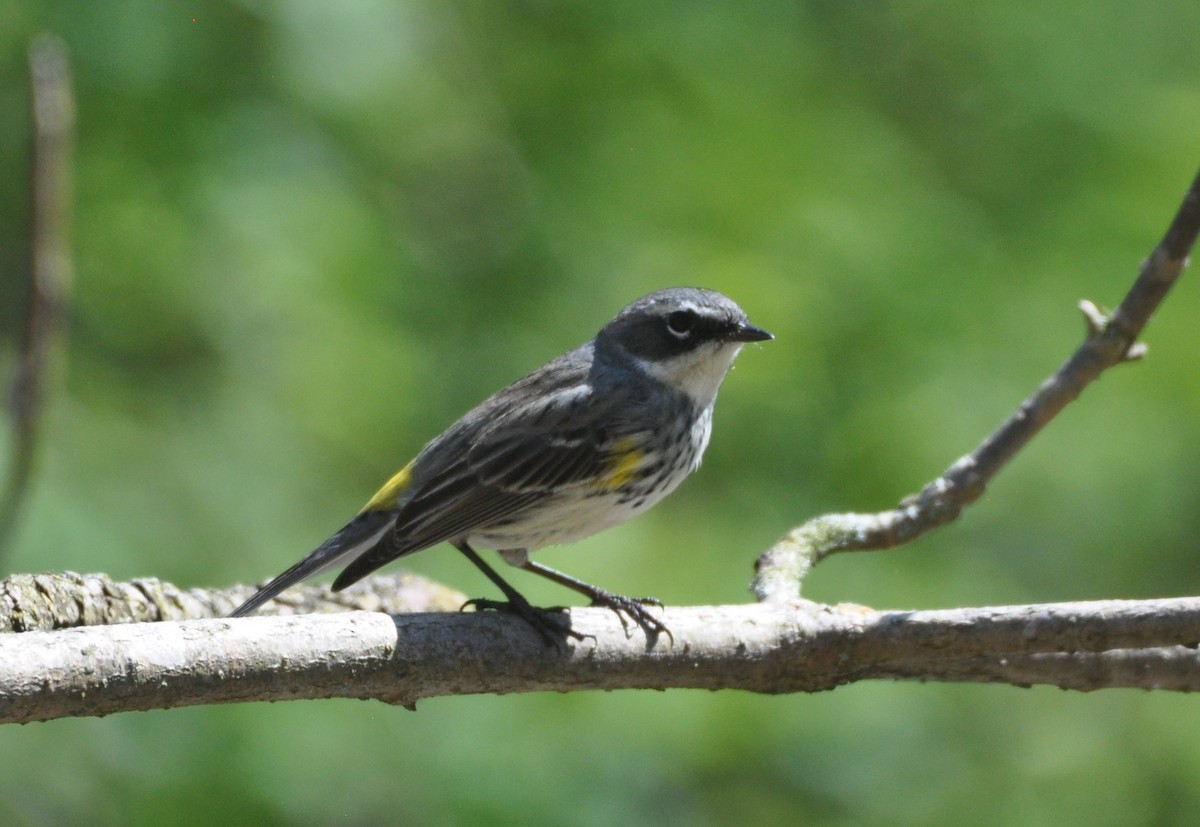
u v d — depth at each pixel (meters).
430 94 14.97
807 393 14.12
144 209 13.59
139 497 12.36
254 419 13.26
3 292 14.14
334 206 13.97
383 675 6.41
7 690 5.73
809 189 14.60
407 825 11.59
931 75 17.67
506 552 8.62
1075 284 14.80
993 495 14.39
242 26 14.23
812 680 6.94
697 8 16.05
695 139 15.00
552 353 14.53
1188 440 14.45
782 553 7.91
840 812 12.98
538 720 12.10
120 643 5.95
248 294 13.46
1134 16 16.89
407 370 13.96
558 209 15.23
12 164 14.39
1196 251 14.95
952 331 14.48
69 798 11.30
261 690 6.19
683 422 8.81
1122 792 14.11
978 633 6.55
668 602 12.45
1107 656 7.36
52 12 13.62
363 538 8.51
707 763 12.31
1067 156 16.14
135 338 13.70
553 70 15.82
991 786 13.73
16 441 7.26
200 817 11.29
